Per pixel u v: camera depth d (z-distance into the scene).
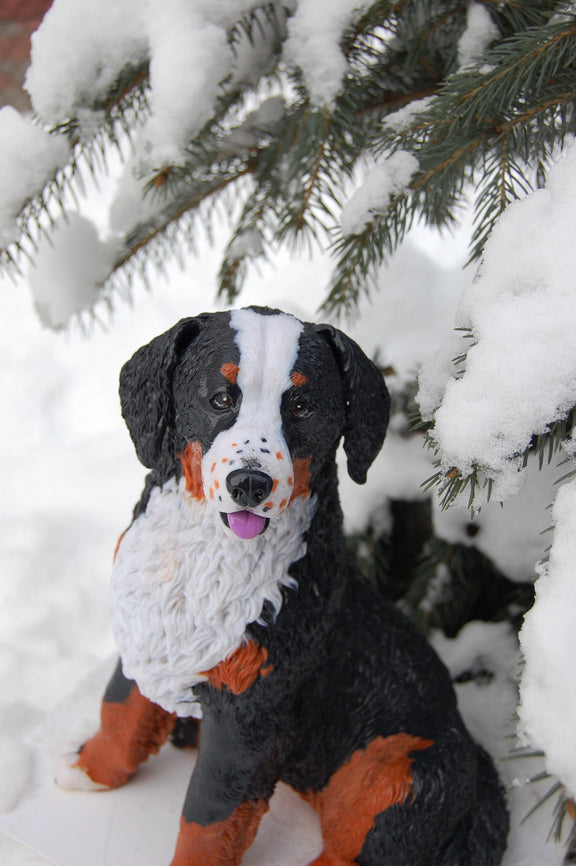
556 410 0.96
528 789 1.42
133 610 1.16
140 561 1.16
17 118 1.27
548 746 0.97
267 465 0.97
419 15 1.36
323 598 1.16
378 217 1.31
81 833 1.33
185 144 1.27
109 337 2.76
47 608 1.95
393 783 1.19
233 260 1.65
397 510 1.69
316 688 1.24
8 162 1.25
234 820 1.21
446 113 1.22
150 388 1.10
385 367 1.64
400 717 1.27
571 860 1.34
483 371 0.97
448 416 1.00
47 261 1.58
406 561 1.74
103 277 1.62
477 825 1.27
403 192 1.28
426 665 1.32
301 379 1.03
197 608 1.12
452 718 1.29
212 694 1.15
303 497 1.12
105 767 1.39
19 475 2.35
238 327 1.06
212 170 1.56
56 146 1.27
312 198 1.57
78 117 1.30
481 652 1.59
